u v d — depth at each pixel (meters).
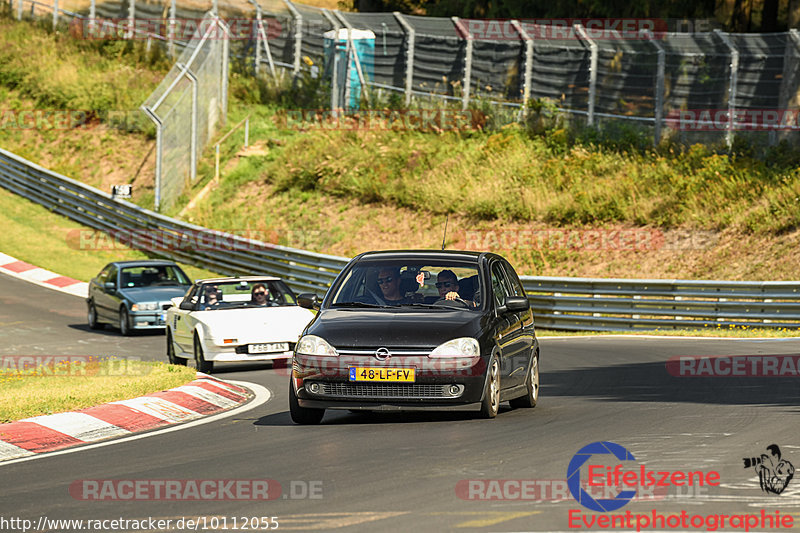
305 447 34.41
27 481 30.03
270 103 164.12
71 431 38.69
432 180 133.75
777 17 178.38
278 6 168.12
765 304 87.88
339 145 145.75
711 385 51.62
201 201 143.12
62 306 106.25
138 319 87.81
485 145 136.62
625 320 93.12
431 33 151.12
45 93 174.38
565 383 55.06
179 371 55.75
